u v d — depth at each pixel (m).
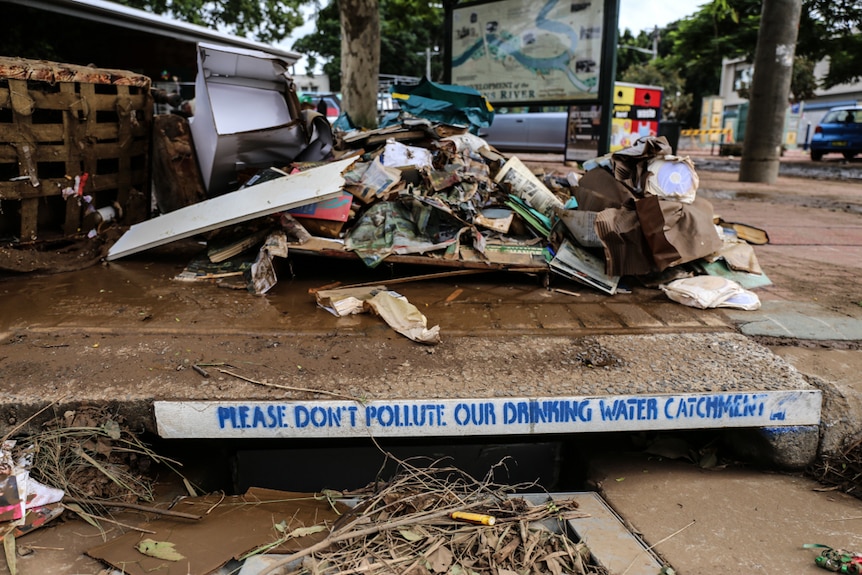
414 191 4.45
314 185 4.01
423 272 4.22
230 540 2.24
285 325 3.26
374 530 2.21
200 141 4.96
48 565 2.09
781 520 2.37
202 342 3.03
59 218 4.62
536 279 4.21
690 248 3.84
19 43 6.89
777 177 12.77
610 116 8.40
